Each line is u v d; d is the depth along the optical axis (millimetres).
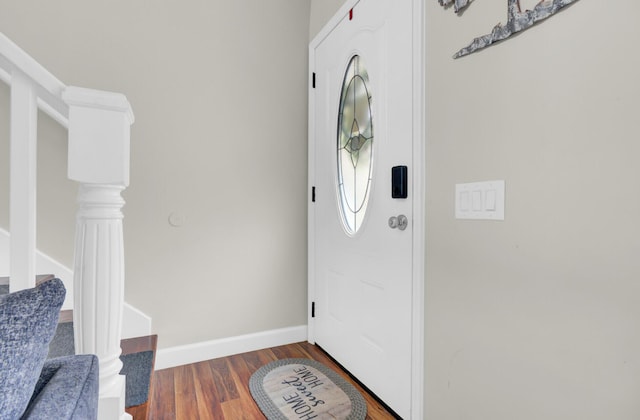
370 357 1581
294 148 2188
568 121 801
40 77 804
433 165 1213
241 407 1453
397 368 1396
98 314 835
